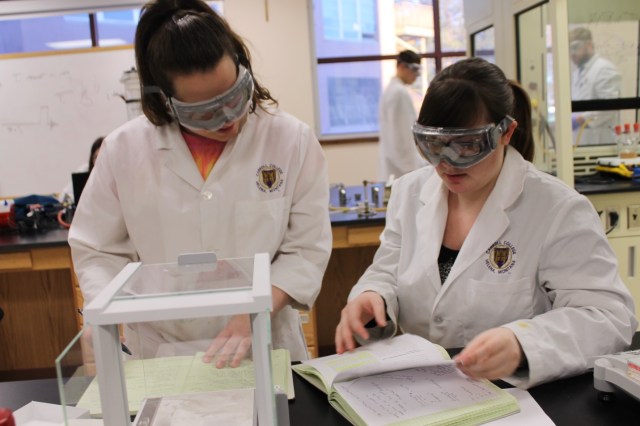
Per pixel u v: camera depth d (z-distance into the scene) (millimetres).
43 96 4047
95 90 4047
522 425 794
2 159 4113
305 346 1334
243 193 1195
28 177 4133
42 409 878
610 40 2619
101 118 4070
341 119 5406
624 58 2645
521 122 1157
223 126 1056
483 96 954
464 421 796
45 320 2984
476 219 1144
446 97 958
